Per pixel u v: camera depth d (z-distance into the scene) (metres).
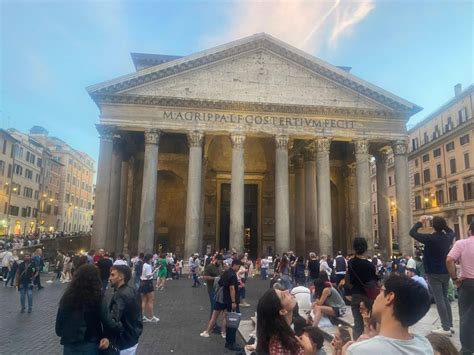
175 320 12.96
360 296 6.45
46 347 9.40
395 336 2.76
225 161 40.47
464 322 5.90
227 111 31.14
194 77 31.45
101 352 5.06
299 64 32.47
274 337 3.70
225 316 10.66
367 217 30.75
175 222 39.38
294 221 38.75
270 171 40.56
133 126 30.22
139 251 28.98
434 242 7.49
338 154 41.84
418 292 2.76
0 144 56.00
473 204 43.34
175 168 38.94
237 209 29.89
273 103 30.98
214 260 14.73
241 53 32.12
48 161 74.88
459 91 47.62
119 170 32.00
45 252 39.72
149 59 41.69
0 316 13.09
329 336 8.59
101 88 30.05
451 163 47.81
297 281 20.14
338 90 32.47
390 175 65.19
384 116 32.34
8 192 58.56
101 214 29.23
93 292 5.00
